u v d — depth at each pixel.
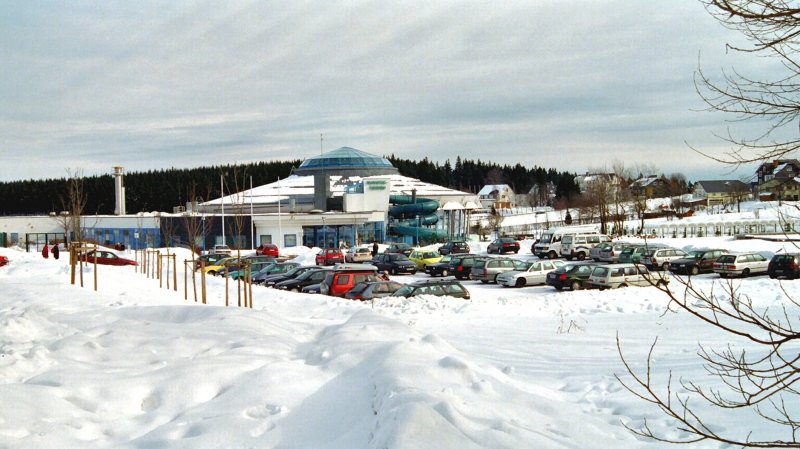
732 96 6.54
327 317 20.27
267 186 101.69
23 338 12.69
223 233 65.06
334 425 8.30
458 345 14.66
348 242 73.44
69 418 8.39
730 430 8.67
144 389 9.48
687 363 12.19
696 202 123.44
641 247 40.91
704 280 32.62
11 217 73.25
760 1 5.89
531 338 15.37
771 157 6.52
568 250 51.44
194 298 23.58
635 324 16.92
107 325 13.57
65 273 29.31
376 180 78.31
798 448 5.97
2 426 7.80
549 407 8.98
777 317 16.92
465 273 40.38
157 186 141.12
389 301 23.02
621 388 10.82
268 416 8.55
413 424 7.06
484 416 8.12
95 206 139.88
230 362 10.55
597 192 84.44
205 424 8.20
